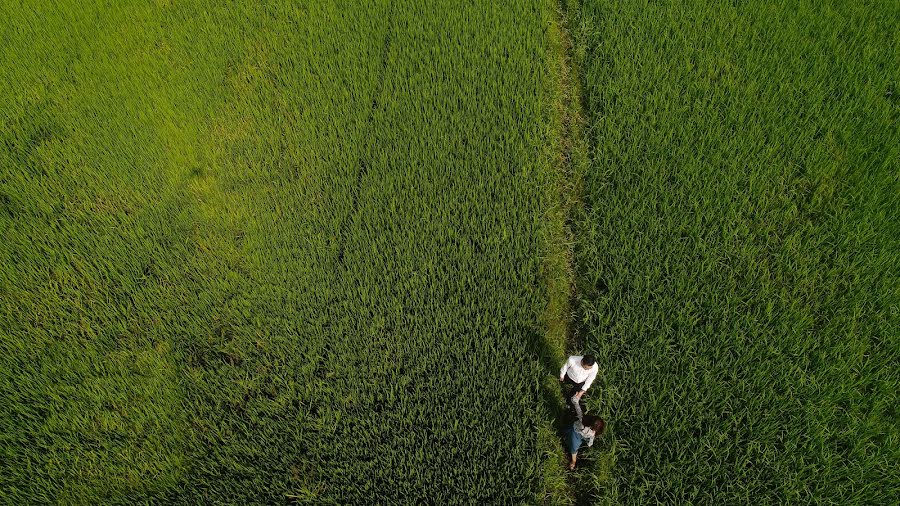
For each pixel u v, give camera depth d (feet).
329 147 26.76
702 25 30.35
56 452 18.58
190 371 20.29
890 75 26.27
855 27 28.43
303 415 19.02
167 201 25.48
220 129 28.37
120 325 21.39
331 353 20.11
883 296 19.66
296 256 23.17
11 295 22.45
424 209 24.21
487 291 21.62
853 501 15.84
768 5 30.35
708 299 20.44
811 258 21.01
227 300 22.18
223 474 18.06
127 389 19.97
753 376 18.47
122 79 30.73
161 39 32.99
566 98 29.04
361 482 17.57
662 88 27.20
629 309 20.52
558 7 33.65
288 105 28.91
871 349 18.97
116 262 23.39
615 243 22.44
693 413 18.06
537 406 18.70
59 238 24.06
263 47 32.04
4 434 18.57
